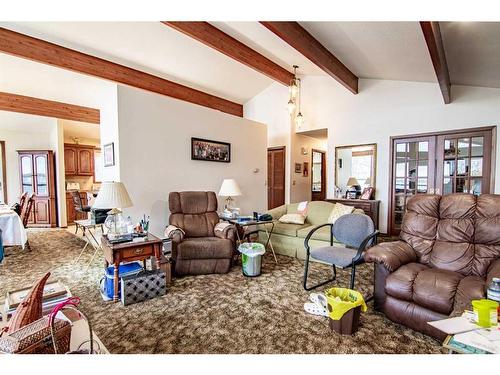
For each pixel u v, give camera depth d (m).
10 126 6.18
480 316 1.22
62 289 1.51
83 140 7.44
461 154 4.34
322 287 2.76
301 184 6.83
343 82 4.69
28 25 3.30
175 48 4.25
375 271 2.21
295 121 6.23
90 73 4.07
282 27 3.12
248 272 3.06
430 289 1.81
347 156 5.61
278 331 1.95
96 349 1.12
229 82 5.95
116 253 2.42
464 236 2.19
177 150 4.11
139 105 3.66
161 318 2.13
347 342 1.81
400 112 4.92
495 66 3.08
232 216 4.01
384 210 5.14
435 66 2.81
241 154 5.20
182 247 3.03
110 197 2.60
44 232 5.74
